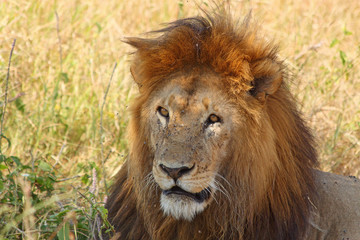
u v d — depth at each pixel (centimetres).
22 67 1296
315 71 1355
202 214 739
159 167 695
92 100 1255
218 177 723
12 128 1142
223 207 735
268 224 742
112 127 1193
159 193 744
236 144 720
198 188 695
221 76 723
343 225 800
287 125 756
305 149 784
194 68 728
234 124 715
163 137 705
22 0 1488
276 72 716
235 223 735
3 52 1295
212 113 709
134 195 782
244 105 718
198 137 701
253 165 721
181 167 682
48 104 1202
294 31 1619
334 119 1227
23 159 1053
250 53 729
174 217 727
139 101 760
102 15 1644
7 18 1352
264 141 722
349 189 837
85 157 1093
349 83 1335
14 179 844
